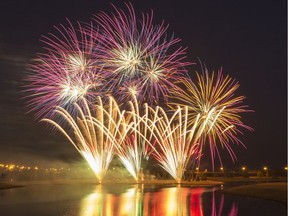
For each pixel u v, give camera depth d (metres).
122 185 72.50
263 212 30.02
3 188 62.16
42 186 68.25
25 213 30.89
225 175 117.19
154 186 69.12
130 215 29.48
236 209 32.16
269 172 118.38
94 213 30.62
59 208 33.94
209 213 30.30
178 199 41.47
